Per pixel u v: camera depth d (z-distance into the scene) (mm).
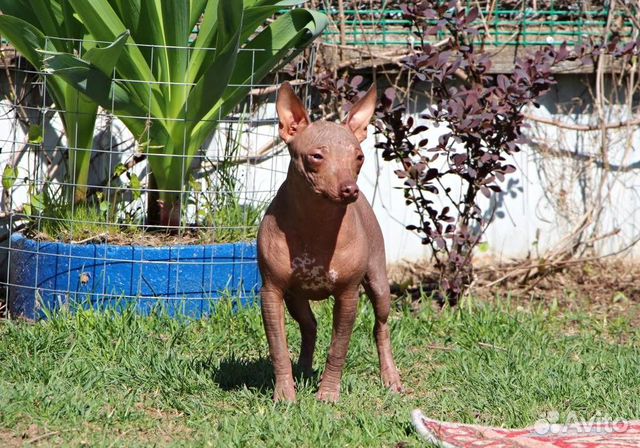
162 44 8070
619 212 10141
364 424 5711
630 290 9648
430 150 8656
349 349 7395
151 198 8688
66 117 8477
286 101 5805
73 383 6379
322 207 5652
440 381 6934
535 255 10070
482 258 10047
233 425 5770
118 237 8320
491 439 5570
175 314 7949
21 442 5457
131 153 9336
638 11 9828
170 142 8305
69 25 8164
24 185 9133
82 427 5695
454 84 9938
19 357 6844
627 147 9969
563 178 10062
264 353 7363
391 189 9914
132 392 6254
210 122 8359
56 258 8062
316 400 6184
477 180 8578
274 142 9414
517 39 10031
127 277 8023
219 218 8648
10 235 8641
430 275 9727
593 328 8594
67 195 8609
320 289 5969
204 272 8195
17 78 9125
